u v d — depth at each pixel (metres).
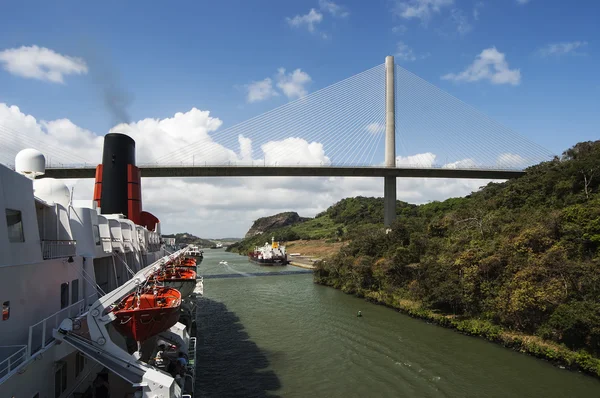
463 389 22.12
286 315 41.62
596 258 29.80
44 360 11.80
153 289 16.70
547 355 25.78
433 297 37.31
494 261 32.62
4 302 10.84
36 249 12.71
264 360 27.17
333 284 62.69
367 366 25.81
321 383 23.14
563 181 48.06
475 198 78.25
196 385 22.81
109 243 20.36
